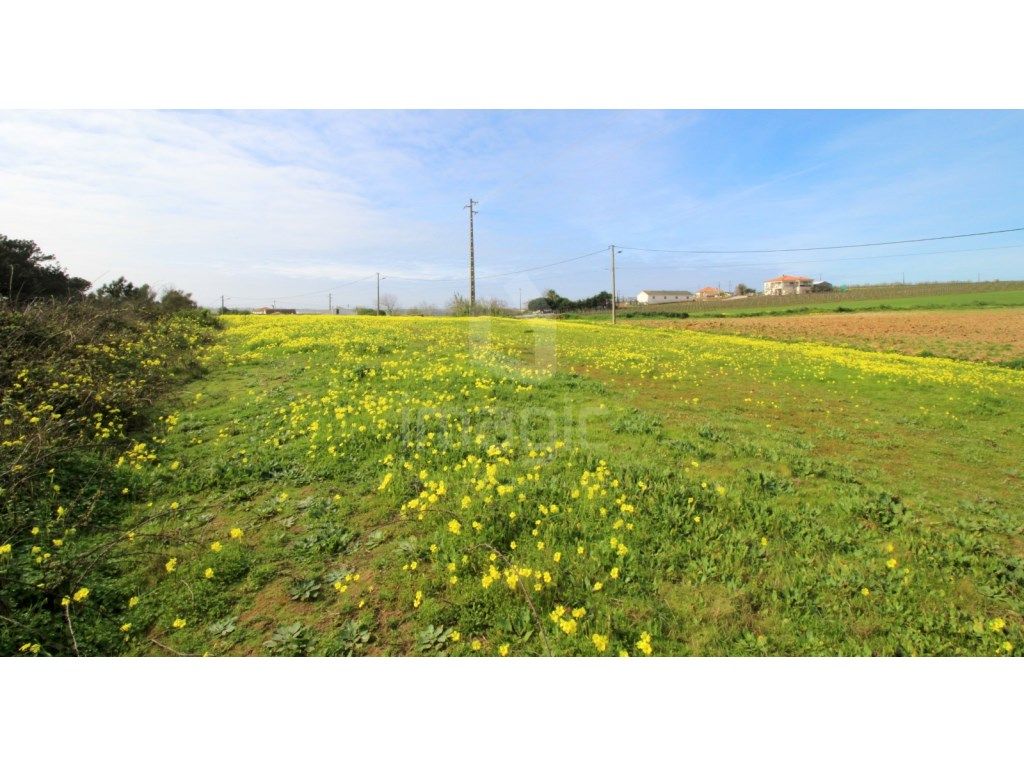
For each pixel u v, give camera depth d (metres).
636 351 15.73
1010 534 4.31
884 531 4.21
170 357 11.03
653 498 4.38
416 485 4.71
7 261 15.32
